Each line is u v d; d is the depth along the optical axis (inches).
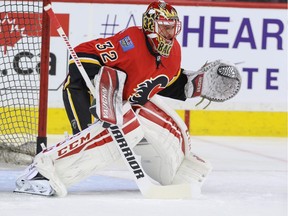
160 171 333.4
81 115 321.7
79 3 575.8
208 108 593.6
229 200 318.7
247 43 593.3
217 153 500.7
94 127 308.7
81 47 321.4
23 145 423.5
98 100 298.5
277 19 594.6
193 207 297.9
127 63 315.3
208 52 590.2
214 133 596.1
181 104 590.6
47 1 388.8
